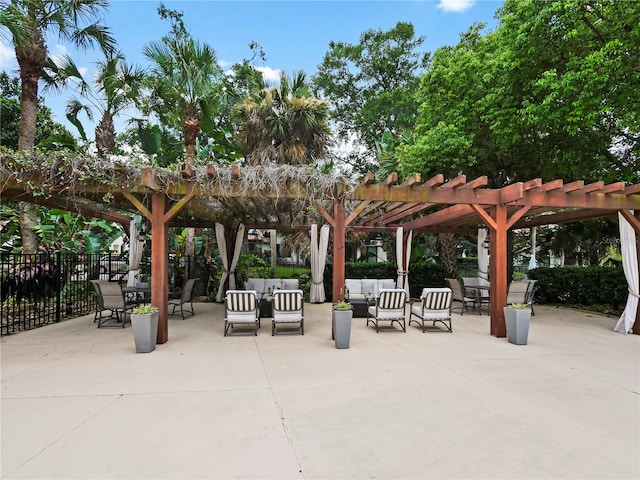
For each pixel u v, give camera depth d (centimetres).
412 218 1188
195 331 706
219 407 349
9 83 1460
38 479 233
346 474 241
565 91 692
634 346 603
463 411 342
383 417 328
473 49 1054
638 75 693
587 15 749
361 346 596
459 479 237
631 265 708
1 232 1053
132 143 1359
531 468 250
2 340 620
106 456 261
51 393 380
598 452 271
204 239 1376
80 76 992
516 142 913
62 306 926
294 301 670
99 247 1102
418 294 1262
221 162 628
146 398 370
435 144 945
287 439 288
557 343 621
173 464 251
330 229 1216
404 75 2011
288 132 1185
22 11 796
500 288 671
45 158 533
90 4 891
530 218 1007
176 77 991
